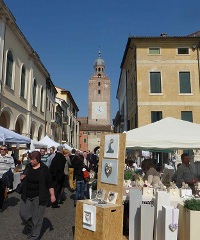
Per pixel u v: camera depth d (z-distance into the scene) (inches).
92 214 189.2
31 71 1019.3
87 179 373.7
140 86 970.1
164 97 961.5
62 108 1929.1
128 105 1273.4
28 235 223.9
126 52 1156.5
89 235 190.1
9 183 316.2
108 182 218.1
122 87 1672.0
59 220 287.0
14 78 837.8
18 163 625.3
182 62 979.9
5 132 455.8
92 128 3609.7
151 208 200.4
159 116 954.7
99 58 4232.3
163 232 192.5
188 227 186.1
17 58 867.4
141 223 199.6
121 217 195.0
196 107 952.3
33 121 1069.8
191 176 298.8
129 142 287.9
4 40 742.5
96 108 3769.7
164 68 980.6
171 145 283.4
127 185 270.4
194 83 967.0
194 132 294.4
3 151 330.6
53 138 1558.8
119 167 211.3
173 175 329.7
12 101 819.4
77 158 372.2
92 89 3809.1
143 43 994.7
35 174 211.5
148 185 257.9
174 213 190.7
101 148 237.5
